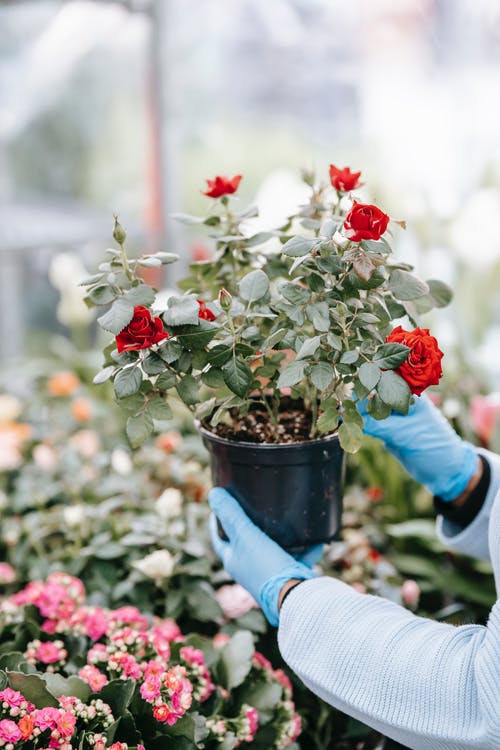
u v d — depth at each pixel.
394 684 0.98
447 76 3.90
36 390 2.70
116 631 1.40
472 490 1.33
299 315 1.08
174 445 2.17
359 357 1.07
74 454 2.18
